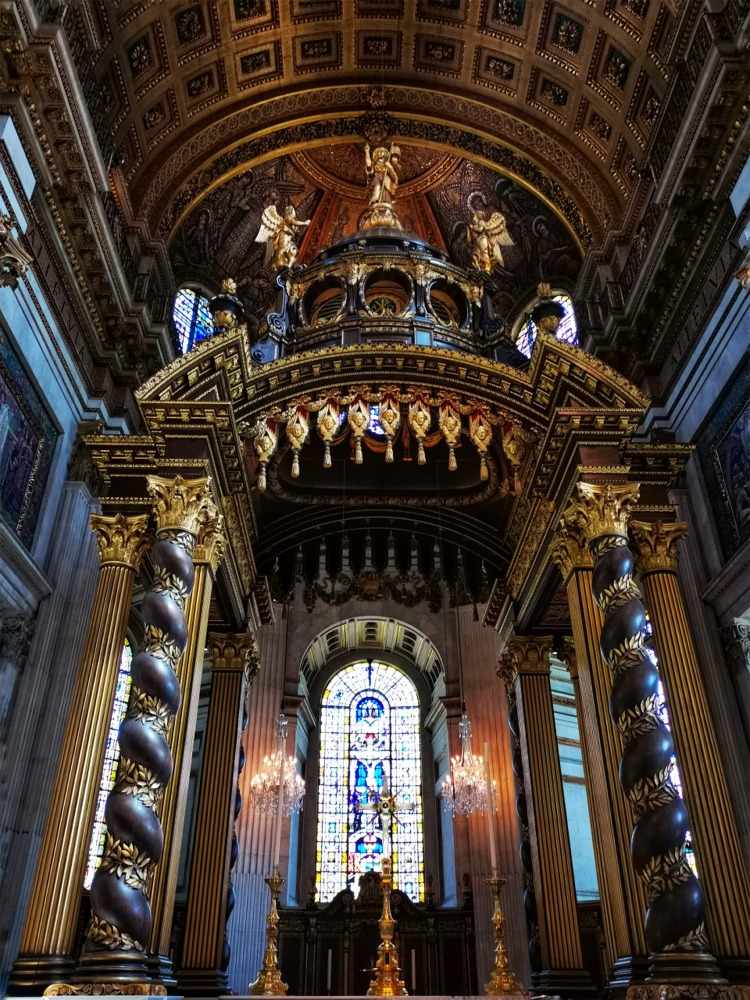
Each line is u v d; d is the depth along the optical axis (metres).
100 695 7.18
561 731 16.61
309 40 15.53
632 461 8.53
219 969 8.52
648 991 5.61
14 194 9.02
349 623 21.31
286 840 18.11
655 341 11.95
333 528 11.20
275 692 19.02
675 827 6.05
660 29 12.21
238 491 9.20
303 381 9.30
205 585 7.75
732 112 9.30
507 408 9.27
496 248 12.77
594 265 14.16
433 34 15.52
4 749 9.04
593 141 14.81
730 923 6.50
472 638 19.41
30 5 8.38
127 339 12.09
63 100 9.02
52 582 10.07
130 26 12.58
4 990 8.21
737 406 9.75
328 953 16.17
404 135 16.75
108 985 5.43
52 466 10.45
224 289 9.17
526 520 9.84
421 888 19.48
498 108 15.84
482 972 16.03
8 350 9.11
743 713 9.41
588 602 7.69
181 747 7.10
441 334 10.75
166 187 14.80
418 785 21.06
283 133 16.41
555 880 9.27
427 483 11.34
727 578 9.50
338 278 11.31
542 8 14.14
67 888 6.41
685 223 10.54
